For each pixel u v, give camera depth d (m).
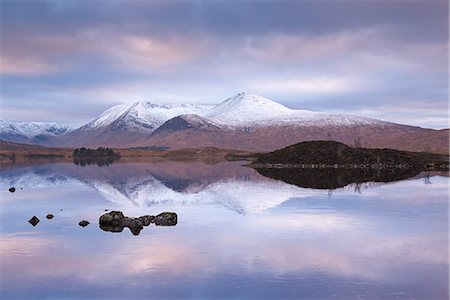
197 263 25.16
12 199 60.03
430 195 63.19
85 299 19.78
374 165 149.25
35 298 19.95
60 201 58.16
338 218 41.91
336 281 21.95
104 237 32.91
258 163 170.38
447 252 27.70
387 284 21.53
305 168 146.75
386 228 36.31
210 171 133.12
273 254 27.20
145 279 22.39
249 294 20.22
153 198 61.94
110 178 103.38
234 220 41.06
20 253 27.88
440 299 19.66
